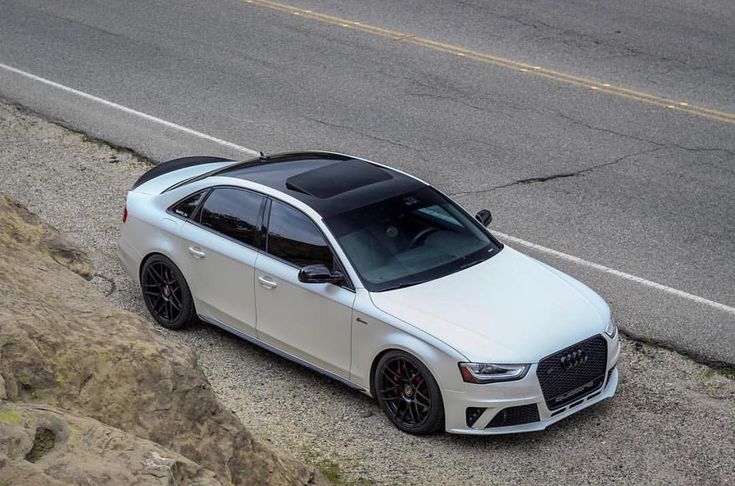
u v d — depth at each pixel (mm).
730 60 16875
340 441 7809
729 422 8055
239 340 9430
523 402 7484
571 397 7766
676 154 13516
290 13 19828
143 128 14461
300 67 16953
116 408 4770
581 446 7754
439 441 7809
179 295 9422
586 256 10867
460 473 7398
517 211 11922
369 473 7367
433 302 7934
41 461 4062
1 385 4336
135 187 10102
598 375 7938
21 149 13797
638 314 9672
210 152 13617
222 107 15250
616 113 14898
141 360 4949
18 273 5496
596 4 19812
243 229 8812
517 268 8562
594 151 13641
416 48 17781
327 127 14523
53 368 4727
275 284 8484
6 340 4676
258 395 8500
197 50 17781
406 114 14984
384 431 7957
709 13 19172
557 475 7391
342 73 16672
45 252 6059
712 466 7508
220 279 8953
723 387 8555
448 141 14016
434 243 8539
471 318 7777
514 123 14609
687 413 8180
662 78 16203
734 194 12375
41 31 18797
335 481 7223
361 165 9258
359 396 8492
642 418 8125
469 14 19469
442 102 15422
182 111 15094
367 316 7879
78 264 6180
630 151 13617
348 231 8320
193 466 4410
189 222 9219
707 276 10414
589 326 7934
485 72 16609
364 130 14414
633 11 19344
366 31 18688
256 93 15828
